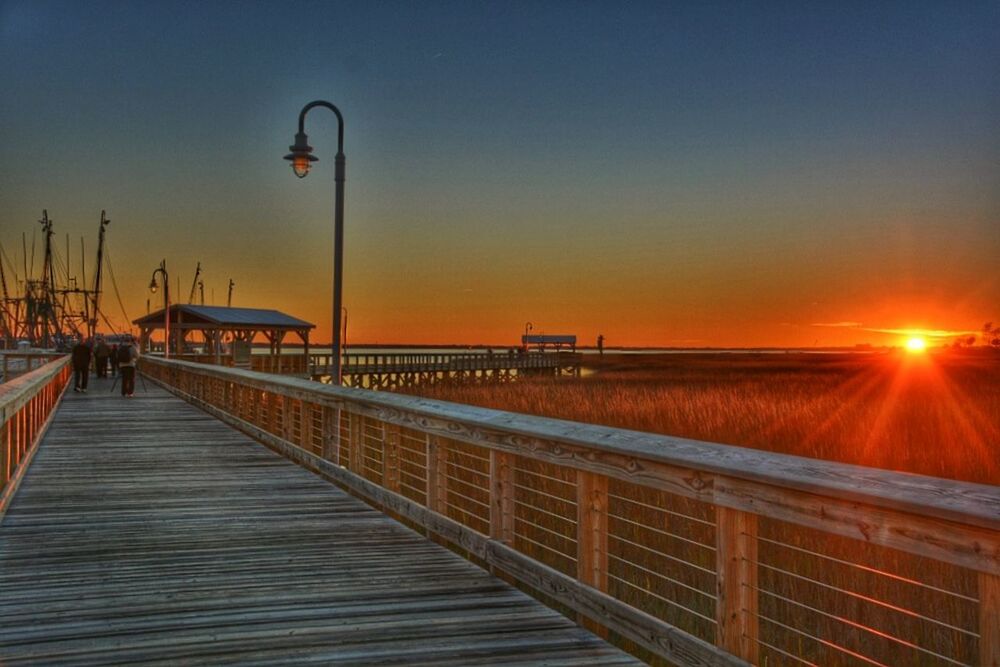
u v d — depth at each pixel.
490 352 63.53
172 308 49.09
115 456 12.18
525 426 5.11
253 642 4.41
